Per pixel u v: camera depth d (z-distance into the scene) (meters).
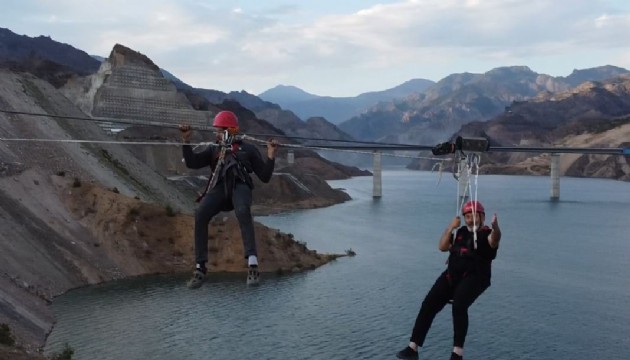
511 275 59.31
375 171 176.75
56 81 161.25
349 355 34.78
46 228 56.78
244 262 61.09
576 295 50.78
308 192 154.88
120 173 82.06
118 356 34.50
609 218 117.81
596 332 39.94
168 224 64.12
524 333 39.56
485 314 44.34
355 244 80.81
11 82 85.56
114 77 128.25
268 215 125.81
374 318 42.78
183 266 60.16
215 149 10.00
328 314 43.81
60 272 52.25
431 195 187.75
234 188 9.55
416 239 85.94
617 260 68.75
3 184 59.06
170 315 43.25
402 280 56.31
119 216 62.06
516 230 97.81
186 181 120.31
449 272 10.46
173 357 34.41
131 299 48.16
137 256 59.47
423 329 10.66
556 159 173.38
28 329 37.81
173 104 130.62
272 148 9.82
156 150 125.44
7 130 70.50
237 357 34.44
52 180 65.19
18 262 48.84
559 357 34.97
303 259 64.56
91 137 90.12
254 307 45.88
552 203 156.00
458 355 9.99
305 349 35.88
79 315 43.16
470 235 10.42
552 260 68.56
